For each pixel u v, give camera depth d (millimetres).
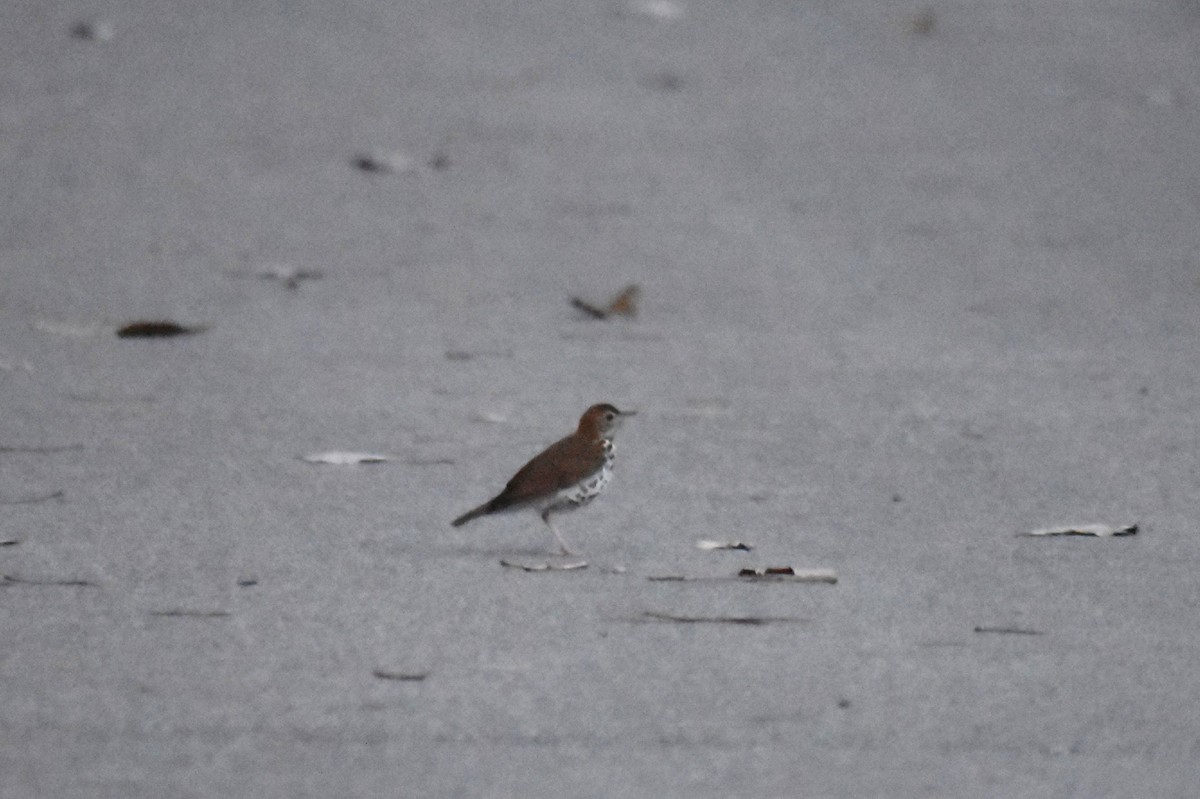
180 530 11703
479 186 25047
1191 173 25828
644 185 25172
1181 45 35281
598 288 19859
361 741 8234
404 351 17156
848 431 14531
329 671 9156
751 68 33562
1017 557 11328
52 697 8734
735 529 11945
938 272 20594
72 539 11453
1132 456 13773
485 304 19125
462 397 15539
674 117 29609
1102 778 7926
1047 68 33312
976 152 27219
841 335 17891
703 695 8898
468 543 11562
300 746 8164
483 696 8844
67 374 16062
